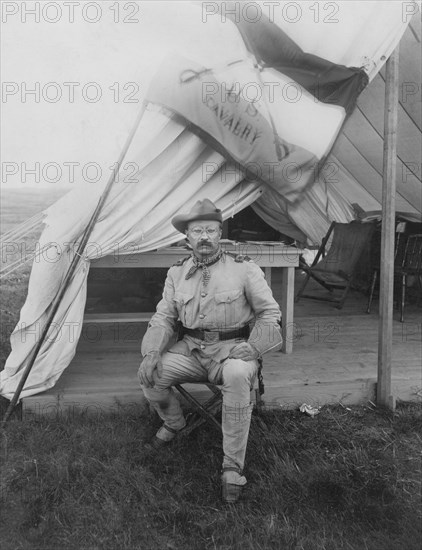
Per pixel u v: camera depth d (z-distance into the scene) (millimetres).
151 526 2291
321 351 4297
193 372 2799
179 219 2705
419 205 6137
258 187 3832
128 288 6559
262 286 2736
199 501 2479
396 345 4543
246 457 2830
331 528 2299
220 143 3447
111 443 2881
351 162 6074
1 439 2934
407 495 2541
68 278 3156
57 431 3018
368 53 3387
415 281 6285
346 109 3564
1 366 4023
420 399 3637
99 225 3264
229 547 2176
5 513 2357
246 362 2564
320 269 6109
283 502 2469
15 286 4715
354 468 2744
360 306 6094
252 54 3354
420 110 4789
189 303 2738
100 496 2471
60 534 2229
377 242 6438
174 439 2928
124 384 3436
